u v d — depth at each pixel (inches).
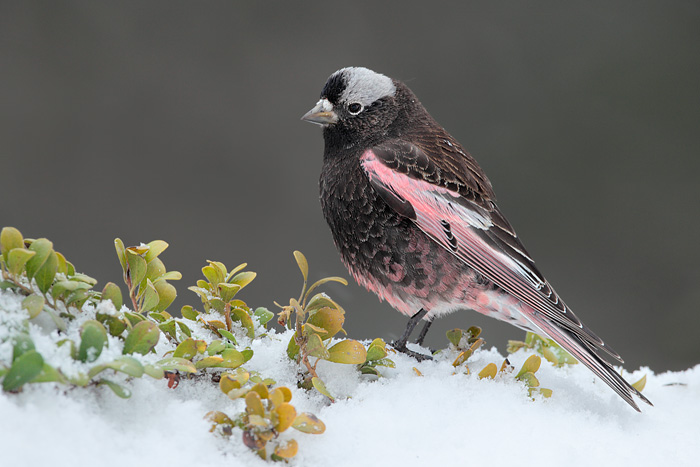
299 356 130.6
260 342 131.0
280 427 129.4
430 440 130.0
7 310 128.3
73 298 129.6
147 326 129.5
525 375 131.3
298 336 130.6
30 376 116.6
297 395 130.4
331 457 129.7
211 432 129.4
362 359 130.4
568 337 132.7
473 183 134.3
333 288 140.6
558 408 131.0
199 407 129.6
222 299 131.1
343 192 134.3
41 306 129.0
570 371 133.0
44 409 119.3
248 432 129.4
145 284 130.6
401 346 132.9
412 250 133.8
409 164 134.1
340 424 130.1
